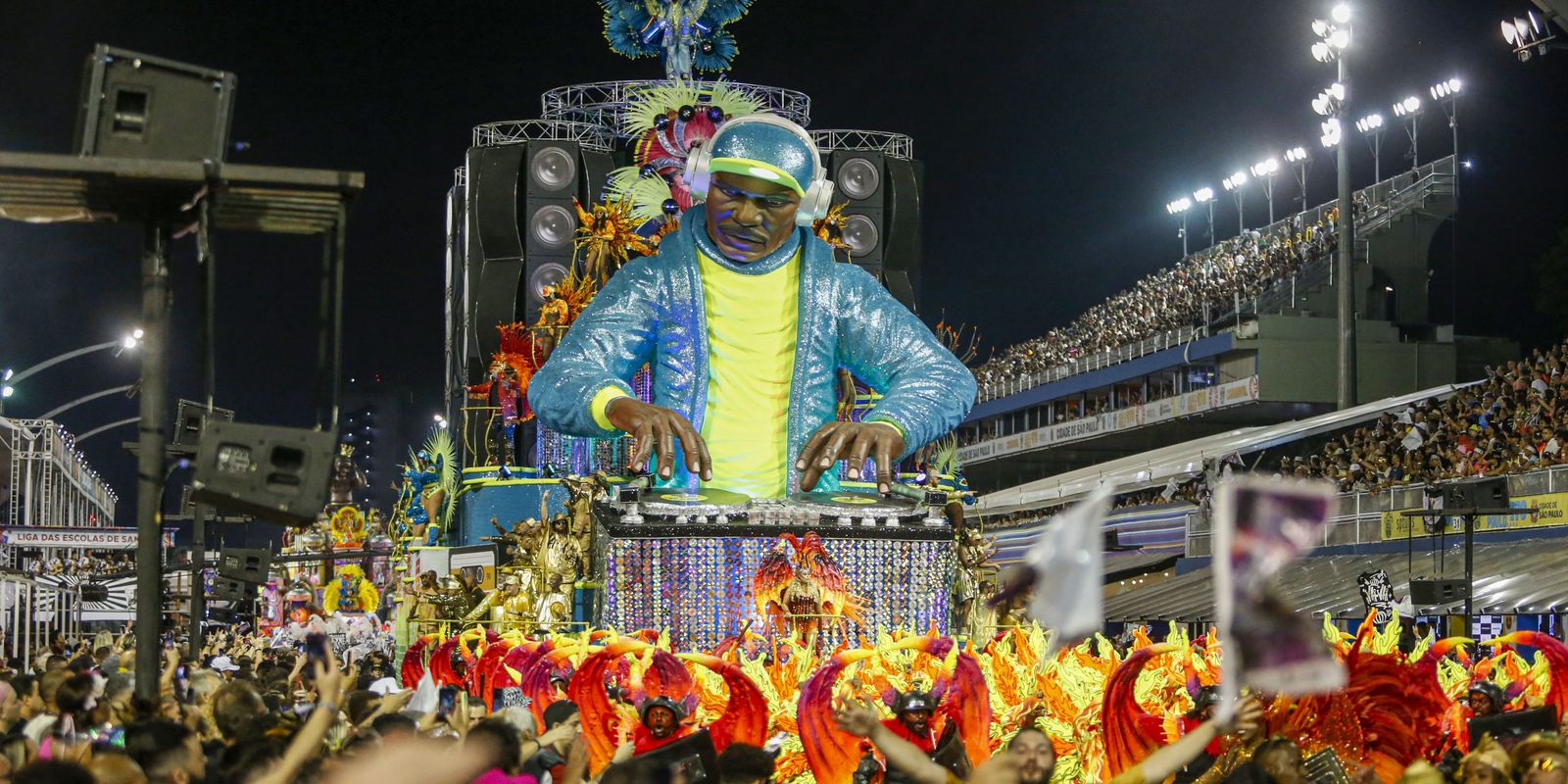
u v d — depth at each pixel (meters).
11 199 10.34
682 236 30.11
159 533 10.62
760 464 29.16
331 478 10.29
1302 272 66.00
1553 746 9.62
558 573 28.59
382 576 51.16
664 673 16.47
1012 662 17.95
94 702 13.35
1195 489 50.50
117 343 40.34
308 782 8.73
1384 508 40.28
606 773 8.23
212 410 10.49
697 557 26.52
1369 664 14.57
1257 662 6.27
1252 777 9.90
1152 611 42.38
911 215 44.91
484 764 7.98
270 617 50.66
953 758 14.16
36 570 50.75
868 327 30.14
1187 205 79.00
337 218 10.55
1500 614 29.95
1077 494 57.78
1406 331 64.62
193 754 9.23
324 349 10.47
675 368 29.39
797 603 26.03
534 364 36.47
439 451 40.78
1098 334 76.12
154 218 10.62
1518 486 35.94
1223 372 65.38
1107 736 14.84
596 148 43.81
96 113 10.13
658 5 40.69
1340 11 49.22
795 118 44.59
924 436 28.88
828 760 14.72
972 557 30.11
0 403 39.94
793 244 30.14
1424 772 8.51
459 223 47.75
